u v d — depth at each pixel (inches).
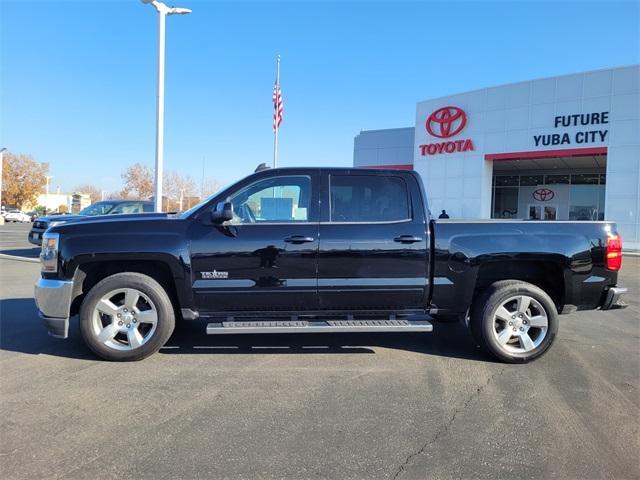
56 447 129.3
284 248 196.9
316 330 193.6
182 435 136.6
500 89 1029.2
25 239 979.3
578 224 209.6
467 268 202.7
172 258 193.9
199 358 205.9
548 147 976.3
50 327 195.6
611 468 122.2
